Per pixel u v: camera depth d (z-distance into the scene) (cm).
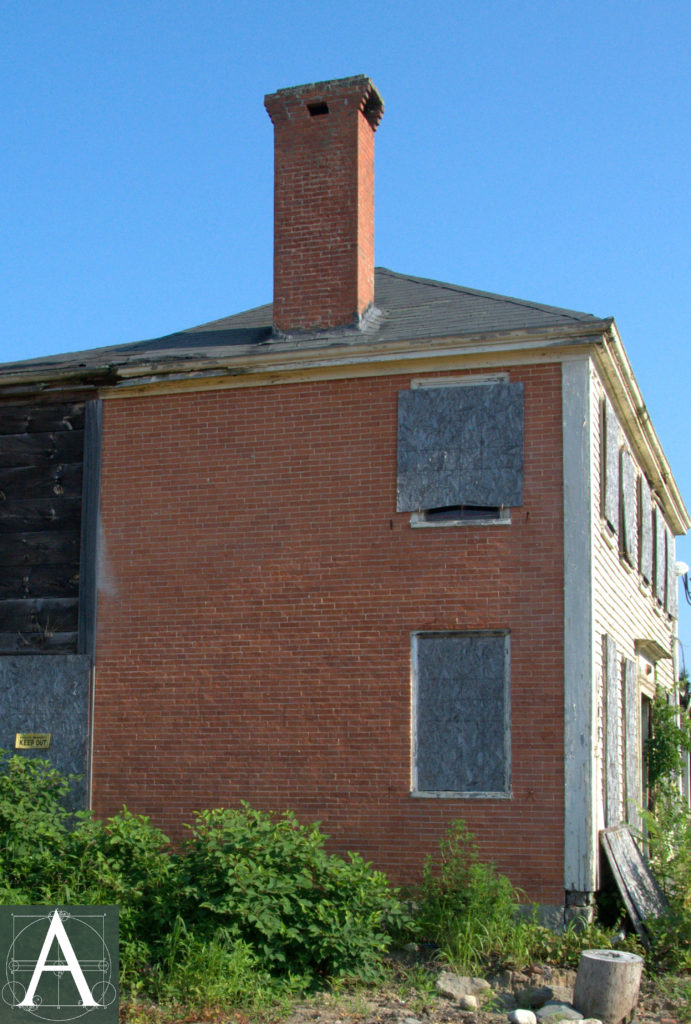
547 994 1041
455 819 1266
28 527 1505
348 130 1528
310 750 1338
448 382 1361
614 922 1239
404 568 1339
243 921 1050
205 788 1371
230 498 1425
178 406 1469
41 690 1455
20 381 1525
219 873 1085
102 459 1492
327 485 1387
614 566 1453
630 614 1582
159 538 1447
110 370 1476
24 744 1447
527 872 1229
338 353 1384
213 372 1445
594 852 1224
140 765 1402
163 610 1428
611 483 1420
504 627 1291
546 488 1303
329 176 1524
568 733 1246
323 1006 1007
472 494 1323
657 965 1146
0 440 1538
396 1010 1005
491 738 1273
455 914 1171
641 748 1667
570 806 1230
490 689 1284
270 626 1380
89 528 1477
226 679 1387
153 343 1608
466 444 1338
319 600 1366
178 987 994
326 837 1171
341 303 1482
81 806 1411
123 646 1438
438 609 1318
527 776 1252
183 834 1368
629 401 1514
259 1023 948
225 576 1409
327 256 1502
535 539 1297
